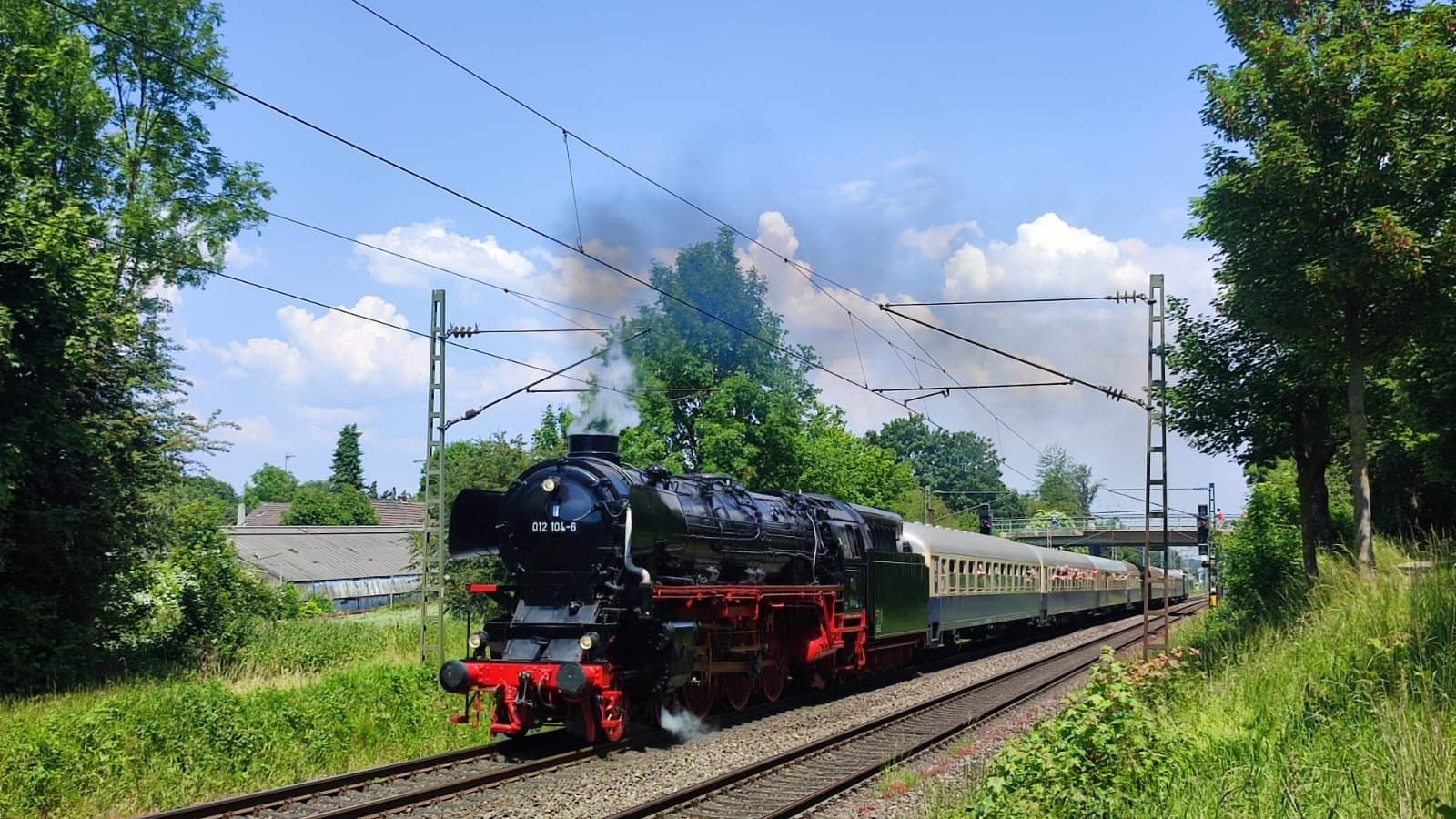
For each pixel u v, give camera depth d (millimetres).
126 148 24125
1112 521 60062
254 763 11336
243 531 52844
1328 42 15469
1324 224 15711
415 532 29406
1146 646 18312
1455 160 14656
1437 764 7320
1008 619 30688
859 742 13516
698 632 14711
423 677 15273
